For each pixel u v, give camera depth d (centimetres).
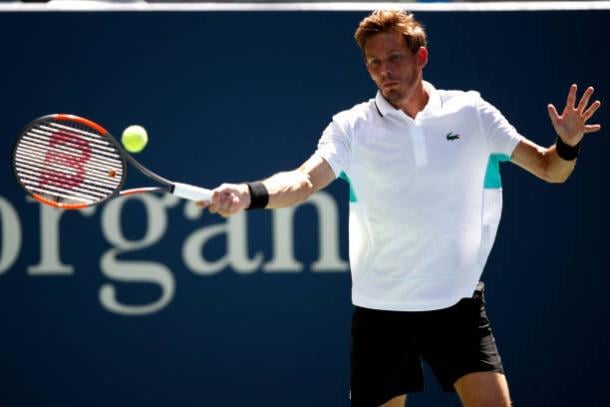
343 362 1795
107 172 1288
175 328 1791
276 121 1781
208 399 1795
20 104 1769
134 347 1788
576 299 1800
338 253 1794
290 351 1795
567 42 1784
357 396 1266
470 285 1237
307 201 1788
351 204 1256
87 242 1780
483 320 1255
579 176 1794
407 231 1215
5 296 1778
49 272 1780
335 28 1773
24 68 1766
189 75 1773
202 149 1780
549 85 1789
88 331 1786
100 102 1772
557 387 1800
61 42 1766
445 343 1235
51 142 1291
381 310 1241
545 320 1800
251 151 1783
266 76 1777
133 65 1769
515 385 1803
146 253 1784
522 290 1800
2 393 1784
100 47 1767
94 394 1789
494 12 1780
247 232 1788
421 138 1210
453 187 1218
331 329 1795
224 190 1109
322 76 1780
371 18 1207
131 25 1767
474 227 1239
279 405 1797
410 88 1214
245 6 1786
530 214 1795
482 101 1255
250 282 1791
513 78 1789
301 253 1791
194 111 1777
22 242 1778
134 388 1791
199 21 1767
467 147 1224
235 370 1795
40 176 1298
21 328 1781
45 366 1784
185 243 1786
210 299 1791
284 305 1792
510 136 1237
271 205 1142
